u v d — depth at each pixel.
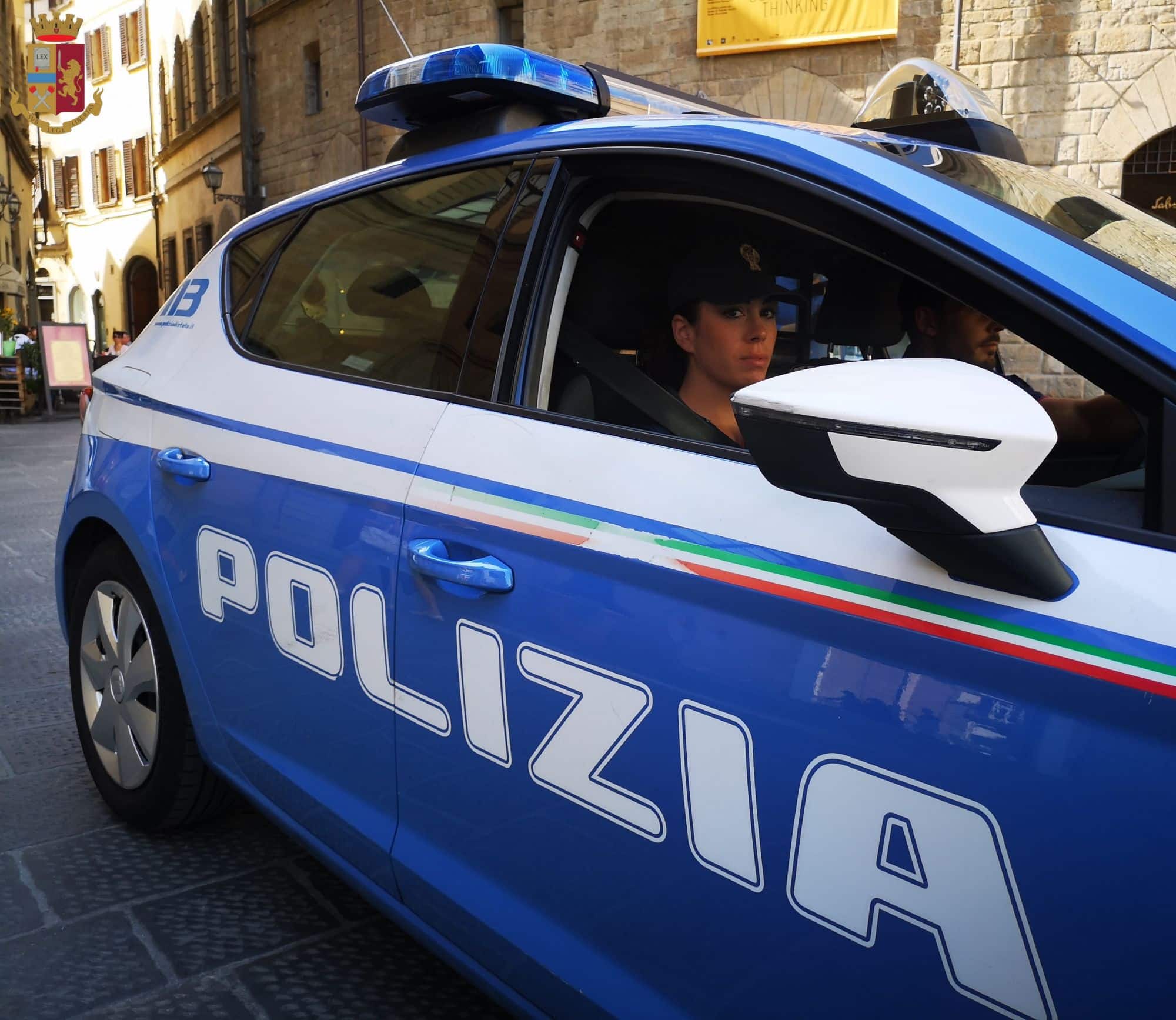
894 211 1.17
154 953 2.04
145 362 2.43
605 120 1.58
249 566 1.90
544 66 1.71
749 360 1.67
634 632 1.24
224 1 22.12
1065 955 0.90
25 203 36.09
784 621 1.11
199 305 2.37
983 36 11.08
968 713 0.97
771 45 12.01
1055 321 1.03
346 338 1.88
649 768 1.22
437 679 1.50
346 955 2.05
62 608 2.69
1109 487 1.05
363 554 1.63
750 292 1.63
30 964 2.00
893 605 1.03
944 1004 0.98
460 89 1.73
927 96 1.92
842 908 1.05
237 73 21.52
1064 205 1.32
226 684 2.01
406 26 15.29
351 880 1.75
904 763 1.00
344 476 1.69
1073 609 0.93
